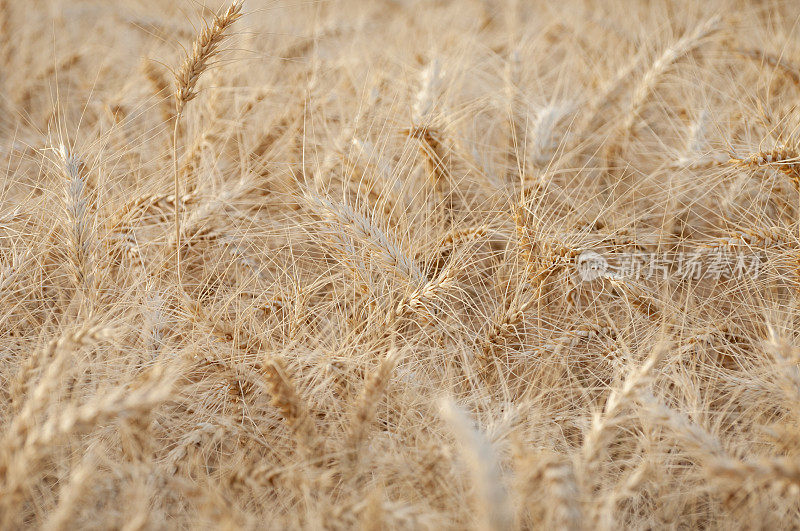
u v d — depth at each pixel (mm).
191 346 1792
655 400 1726
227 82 1983
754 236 1820
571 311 1870
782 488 1695
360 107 1946
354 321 1837
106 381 1787
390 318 1820
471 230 1847
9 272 1830
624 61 2055
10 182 1909
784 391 1757
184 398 1792
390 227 1864
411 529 1706
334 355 1802
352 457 1737
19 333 1841
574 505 1676
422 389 1807
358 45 2119
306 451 1745
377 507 1688
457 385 1822
